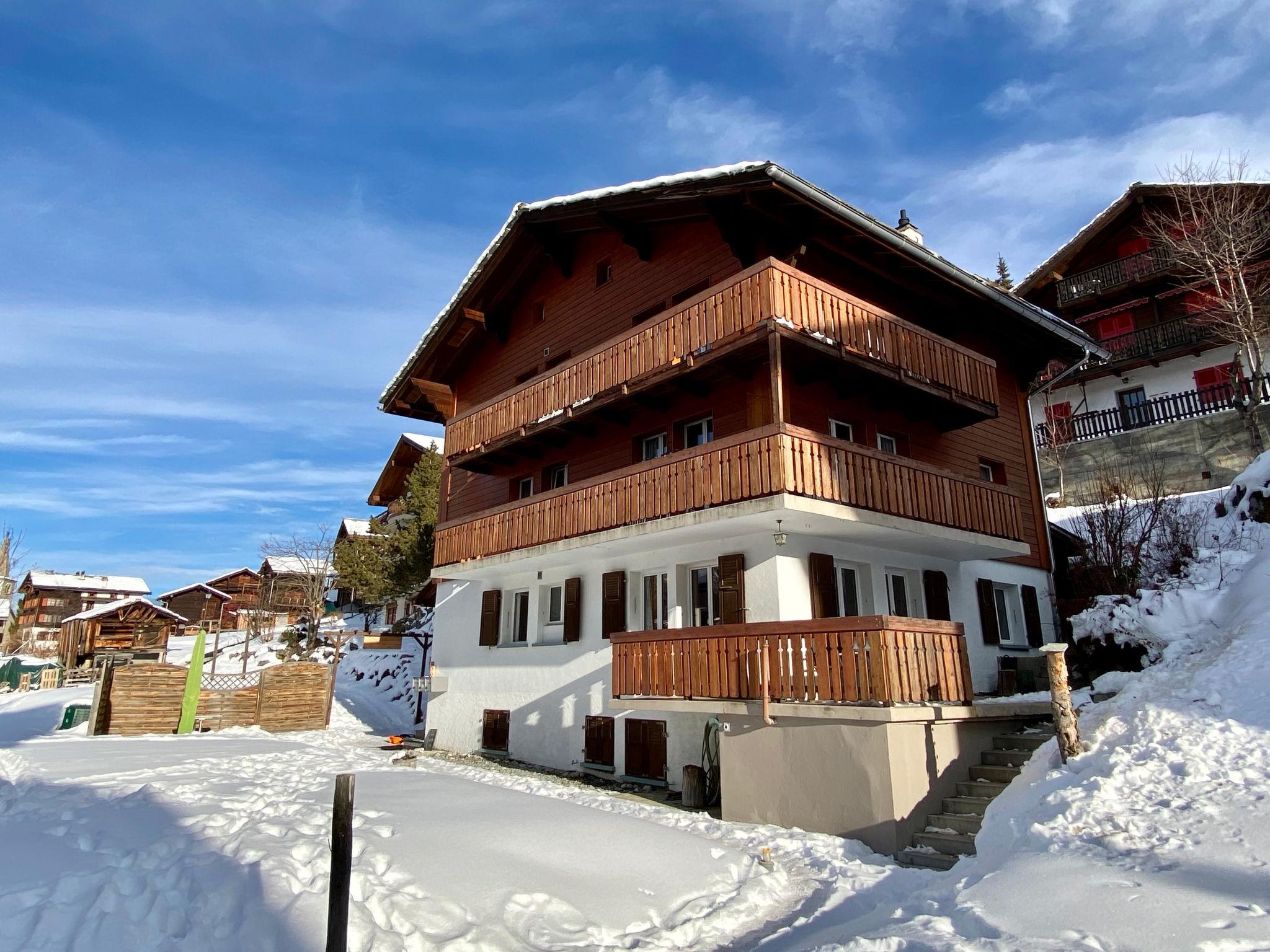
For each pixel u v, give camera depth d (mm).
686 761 12109
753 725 9969
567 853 6910
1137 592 13672
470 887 5836
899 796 8383
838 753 8945
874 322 12664
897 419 14438
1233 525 15812
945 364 13750
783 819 9367
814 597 11891
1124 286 27844
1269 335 23312
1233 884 4719
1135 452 23922
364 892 5535
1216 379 25703
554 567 15844
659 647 11453
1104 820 6125
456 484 20562
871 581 13078
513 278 18875
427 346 19719
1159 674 9469
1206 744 6855
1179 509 16750
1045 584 16547
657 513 12203
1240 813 5648
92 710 18844
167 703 18797
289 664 20484
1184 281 26703
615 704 11938
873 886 6973
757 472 10758
